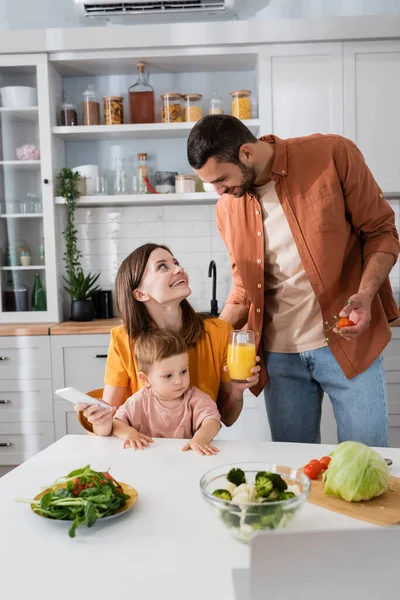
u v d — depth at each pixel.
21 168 3.41
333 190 1.79
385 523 0.99
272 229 1.90
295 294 1.92
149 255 1.75
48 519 1.02
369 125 3.28
